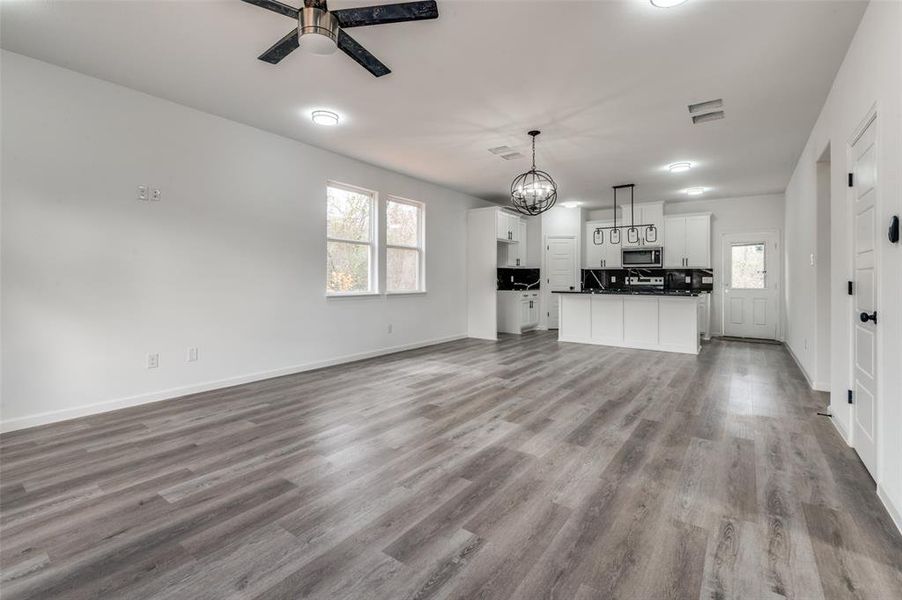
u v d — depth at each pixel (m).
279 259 4.48
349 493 2.08
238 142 4.10
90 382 3.23
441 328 6.84
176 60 2.95
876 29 2.14
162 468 2.34
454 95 3.43
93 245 3.23
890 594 1.39
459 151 4.89
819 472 2.27
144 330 3.51
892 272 1.92
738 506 1.94
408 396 3.75
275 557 1.60
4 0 2.30
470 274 7.44
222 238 4.00
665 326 6.06
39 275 3.00
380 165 5.50
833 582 1.45
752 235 7.31
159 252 3.58
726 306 7.55
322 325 4.96
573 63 2.92
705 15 2.39
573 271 8.44
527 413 3.29
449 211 6.98
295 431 2.90
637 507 1.94
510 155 5.02
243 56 2.89
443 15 2.39
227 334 4.06
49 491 2.09
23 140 2.92
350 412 3.31
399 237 6.14
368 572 1.52
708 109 3.66
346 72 3.09
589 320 6.75
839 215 2.90
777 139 4.39
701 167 5.48
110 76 3.19
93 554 1.62
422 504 1.97
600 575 1.50
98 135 3.24
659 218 7.68
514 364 5.14
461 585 1.45
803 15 2.37
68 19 2.48
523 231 8.30
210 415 3.23
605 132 4.22
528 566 1.55
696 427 2.96
